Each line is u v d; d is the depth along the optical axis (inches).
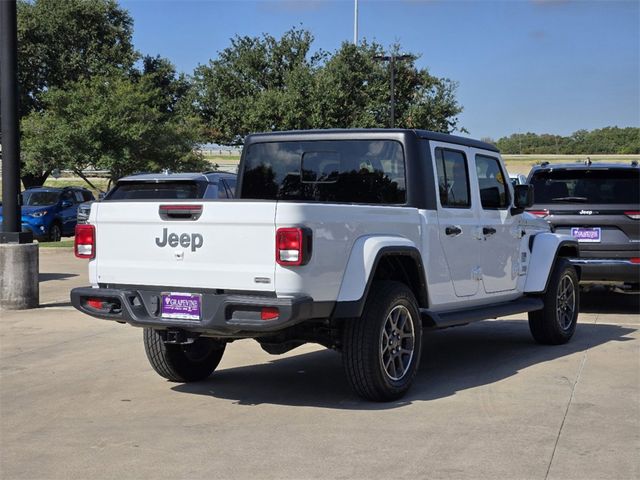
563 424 218.1
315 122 1328.7
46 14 1600.6
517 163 2962.6
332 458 191.2
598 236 412.8
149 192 480.4
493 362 306.7
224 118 1461.6
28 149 1090.7
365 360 234.7
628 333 374.3
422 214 263.0
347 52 1387.8
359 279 229.0
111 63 1644.9
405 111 1450.5
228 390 265.7
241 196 301.3
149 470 185.0
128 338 361.7
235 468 185.2
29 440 210.1
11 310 444.1
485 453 193.6
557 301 339.6
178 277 228.7
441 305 275.3
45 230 948.0
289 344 255.0
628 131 4264.3
